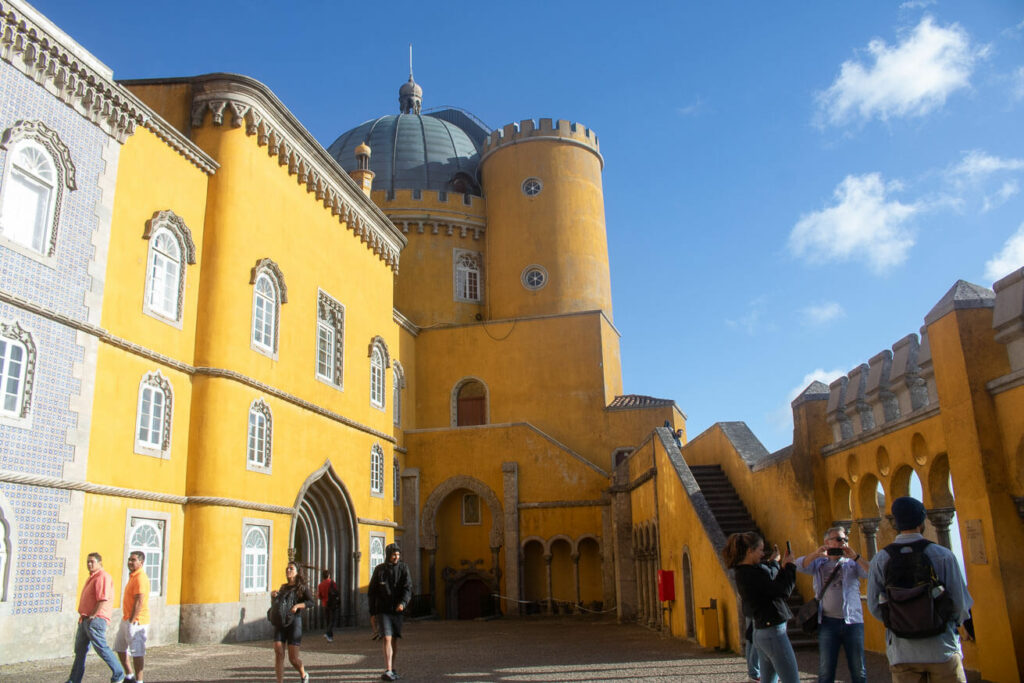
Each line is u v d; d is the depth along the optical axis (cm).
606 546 2802
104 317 1573
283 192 2227
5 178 1364
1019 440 993
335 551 2417
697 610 1565
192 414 1828
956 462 1079
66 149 1497
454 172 4084
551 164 3788
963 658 1114
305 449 2216
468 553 3047
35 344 1388
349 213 2620
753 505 1839
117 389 1591
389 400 2873
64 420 1436
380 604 1198
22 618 1310
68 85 1507
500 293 3688
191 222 1894
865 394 1385
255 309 2053
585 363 3319
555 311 3591
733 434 2080
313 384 2306
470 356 3409
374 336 2791
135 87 2075
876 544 1470
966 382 1056
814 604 832
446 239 3766
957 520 1083
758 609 708
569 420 3269
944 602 575
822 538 1509
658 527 1984
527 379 3338
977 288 1107
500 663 1366
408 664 1384
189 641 1712
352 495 2478
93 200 1557
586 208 3797
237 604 1823
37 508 1361
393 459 2914
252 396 1972
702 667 1220
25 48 1412
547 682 1122
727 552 750
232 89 2023
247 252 2014
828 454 1534
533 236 3697
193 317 1873
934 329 1135
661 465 1939
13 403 1344
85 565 1458
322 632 2186
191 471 1794
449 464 3092
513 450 3041
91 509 1488
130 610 1050
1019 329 988
